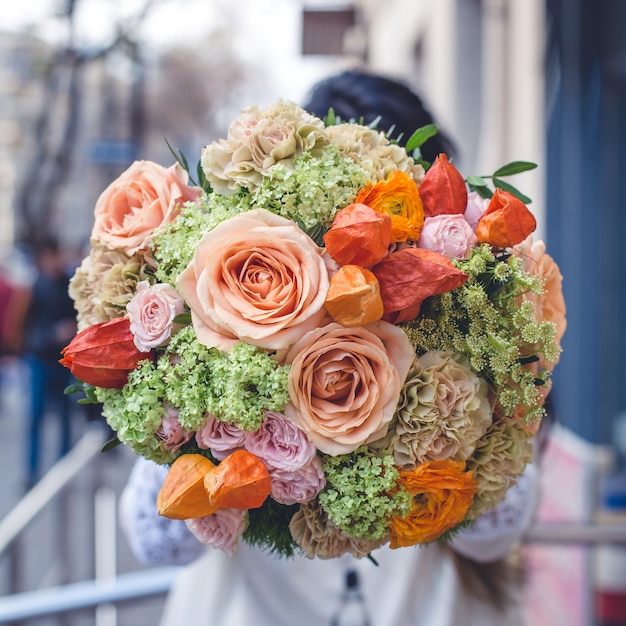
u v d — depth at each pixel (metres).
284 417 0.88
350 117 1.39
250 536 1.01
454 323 0.94
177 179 1.02
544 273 1.03
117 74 11.02
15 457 6.58
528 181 3.93
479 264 0.91
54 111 10.02
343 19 9.17
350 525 0.93
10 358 8.02
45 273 5.68
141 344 0.91
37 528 2.71
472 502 0.99
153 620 2.91
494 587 1.45
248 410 0.88
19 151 12.84
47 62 9.20
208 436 0.91
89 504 3.18
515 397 0.94
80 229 10.43
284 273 0.87
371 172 0.95
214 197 0.96
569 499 2.22
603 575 2.45
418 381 0.91
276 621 1.37
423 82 7.02
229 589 1.40
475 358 0.92
